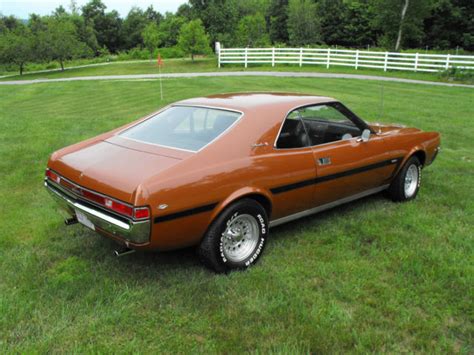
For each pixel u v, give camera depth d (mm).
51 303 3117
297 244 4137
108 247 4027
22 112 14344
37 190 5609
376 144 4699
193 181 3186
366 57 27969
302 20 54781
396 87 19656
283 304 3115
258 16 49094
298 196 3980
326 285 3416
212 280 3447
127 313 2990
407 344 2764
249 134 3611
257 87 19438
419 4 39906
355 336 2785
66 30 43438
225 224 3410
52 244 4090
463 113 12461
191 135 3670
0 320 2902
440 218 4820
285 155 3789
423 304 3158
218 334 2807
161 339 2762
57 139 8328
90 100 17375
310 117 4148
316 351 2668
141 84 22609
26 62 41906
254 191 3531
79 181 3361
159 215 3025
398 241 4168
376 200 5398
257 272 3584
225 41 48188
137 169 3209
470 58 25734
